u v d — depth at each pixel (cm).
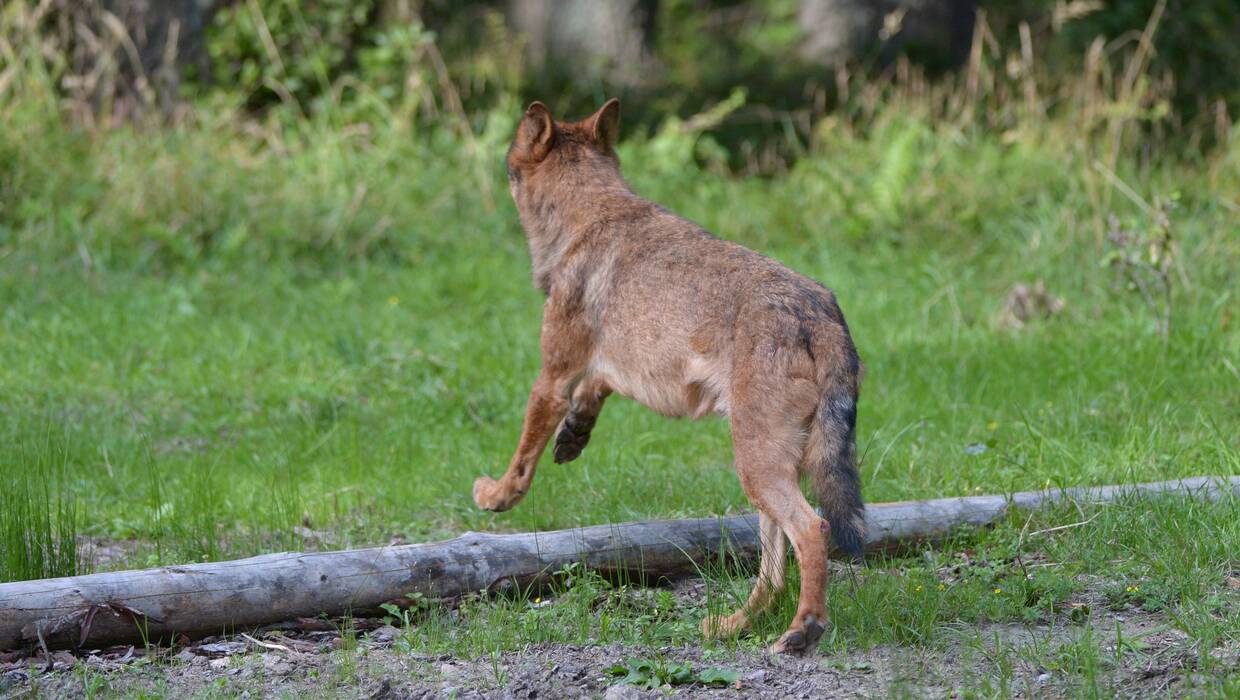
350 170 2106
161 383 1341
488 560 759
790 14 3241
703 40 3178
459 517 962
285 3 2341
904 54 2797
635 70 2941
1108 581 756
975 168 2059
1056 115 2195
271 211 1959
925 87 2356
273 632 703
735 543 805
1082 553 790
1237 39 2450
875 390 1273
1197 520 802
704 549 802
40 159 1961
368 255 1945
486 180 2114
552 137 831
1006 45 2473
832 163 2166
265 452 1123
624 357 761
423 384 1341
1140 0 2400
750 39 3189
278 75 2328
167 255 1858
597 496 966
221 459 1102
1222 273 1542
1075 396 1170
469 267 1848
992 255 1872
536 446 812
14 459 985
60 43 2192
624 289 762
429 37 2330
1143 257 1397
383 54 2316
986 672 637
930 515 845
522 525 934
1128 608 718
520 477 821
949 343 1449
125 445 1120
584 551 779
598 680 643
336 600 720
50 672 639
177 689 627
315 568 719
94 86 2181
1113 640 668
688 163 2286
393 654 677
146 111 2153
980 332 1495
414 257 1923
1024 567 773
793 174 2228
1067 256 1691
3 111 2042
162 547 877
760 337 681
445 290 1781
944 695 611
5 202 1925
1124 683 614
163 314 1612
